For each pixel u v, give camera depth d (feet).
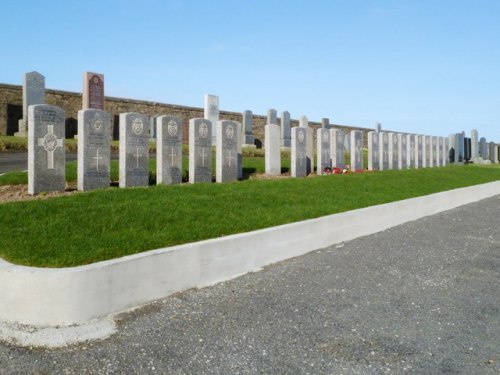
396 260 25.93
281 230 25.77
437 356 14.52
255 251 24.08
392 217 36.83
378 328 16.58
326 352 14.75
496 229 35.78
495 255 27.50
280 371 13.58
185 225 24.80
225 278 22.31
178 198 30.66
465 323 17.13
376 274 23.22
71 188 35.96
